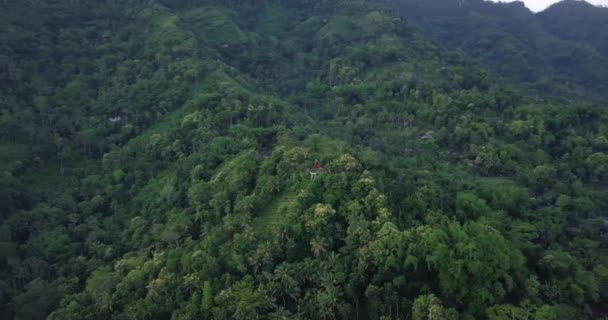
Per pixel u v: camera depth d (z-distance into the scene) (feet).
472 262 311.88
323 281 311.06
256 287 318.86
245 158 429.79
